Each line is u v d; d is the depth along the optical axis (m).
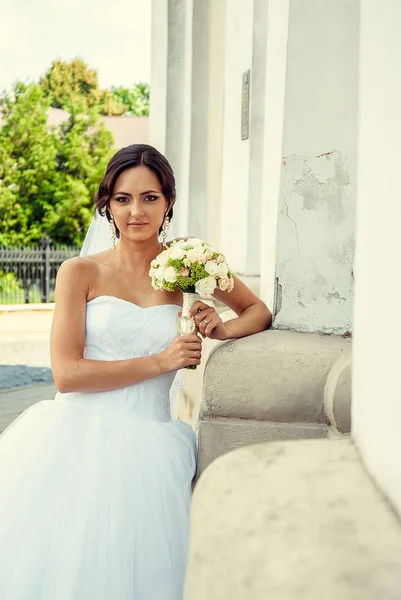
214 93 5.61
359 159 1.51
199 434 2.46
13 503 2.24
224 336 2.57
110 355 2.52
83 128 23.58
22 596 2.12
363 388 1.39
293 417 2.42
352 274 2.72
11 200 22.42
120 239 2.63
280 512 1.13
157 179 2.54
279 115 2.77
